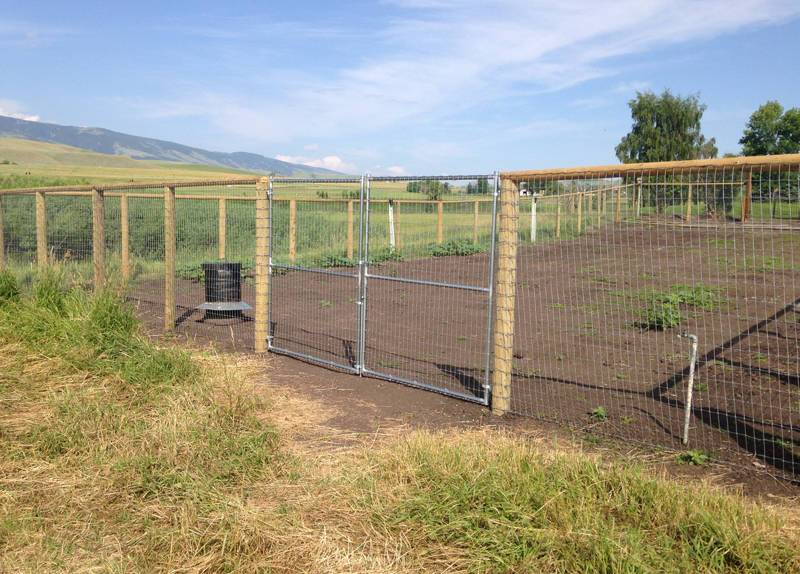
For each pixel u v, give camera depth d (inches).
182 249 600.4
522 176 231.8
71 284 368.8
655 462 195.8
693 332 376.8
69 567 140.5
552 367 308.8
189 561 141.3
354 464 189.2
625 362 314.8
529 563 135.6
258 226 333.4
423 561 140.4
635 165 207.8
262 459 190.4
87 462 188.7
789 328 380.5
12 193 515.5
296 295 530.6
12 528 154.3
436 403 257.4
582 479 164.4
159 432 202.5
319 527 154.3
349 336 382.3
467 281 579.2
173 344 335.9
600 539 136.3
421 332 393.4
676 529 143.5
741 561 131.9
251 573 137.6
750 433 219.3
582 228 471.8
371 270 647.1
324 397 263.4
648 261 614.2
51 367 267.6
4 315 318.7
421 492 162.1
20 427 211.3
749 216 219.9
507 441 199.9
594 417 237.5
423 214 584.7
